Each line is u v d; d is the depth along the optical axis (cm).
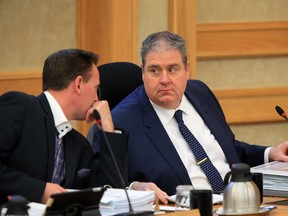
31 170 684
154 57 796
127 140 729
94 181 732
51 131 700
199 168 802
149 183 730
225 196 653
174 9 1232
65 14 1181
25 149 684
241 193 646
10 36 1155
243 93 1338
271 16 1348
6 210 527
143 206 641
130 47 1206
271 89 1353
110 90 884
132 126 797
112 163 719
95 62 734
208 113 856
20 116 684
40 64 1175
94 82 728
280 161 852
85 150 738
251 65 1345
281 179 750
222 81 1327
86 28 1189
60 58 715
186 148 805
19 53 1162
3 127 675
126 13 1201
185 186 680
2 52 1152
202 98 874
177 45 802
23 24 1160
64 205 538
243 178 654
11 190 658
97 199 560
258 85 1350
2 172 662
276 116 1360
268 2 1344
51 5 1173
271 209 672
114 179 716
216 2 1309
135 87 898
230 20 1320
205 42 1304
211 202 632
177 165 784
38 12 1167
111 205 625
